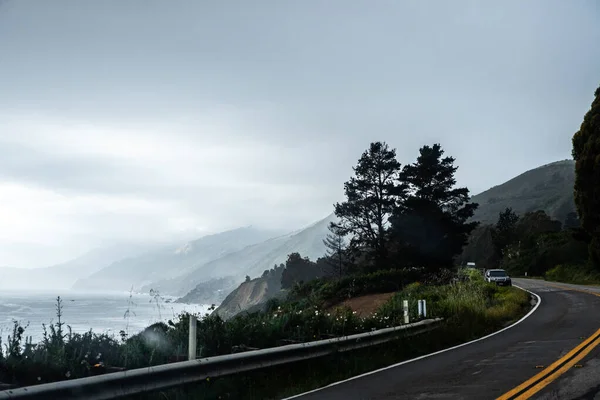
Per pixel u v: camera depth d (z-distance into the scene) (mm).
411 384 10164
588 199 47062
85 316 22219
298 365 11555
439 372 11297
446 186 58656
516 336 16766
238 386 9797
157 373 8344
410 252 54719
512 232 121188
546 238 84812
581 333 16312
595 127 47031
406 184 59156
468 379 10305
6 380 8039
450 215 57875
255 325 13305
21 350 9062
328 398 9273
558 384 9344
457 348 14859
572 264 64375
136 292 13445
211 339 11891
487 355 13234
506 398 8531
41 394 6852
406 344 14531
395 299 28828
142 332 11500
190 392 9117
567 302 29531
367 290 37281
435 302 22984
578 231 53969
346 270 63219
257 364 10320
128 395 7926
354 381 10812
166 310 14781
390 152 59156
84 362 8867
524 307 27875
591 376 9859
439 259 55625
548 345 14211
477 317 19922
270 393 9812
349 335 13711
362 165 59344
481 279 43938
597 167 45562
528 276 80125
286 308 34281
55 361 8867
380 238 58312
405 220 55062
